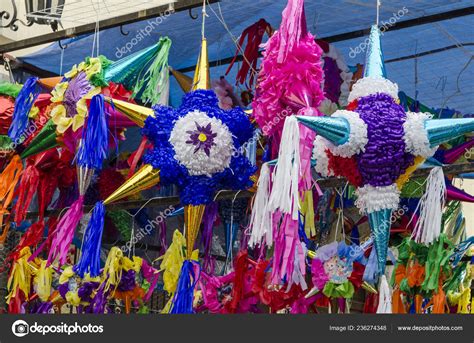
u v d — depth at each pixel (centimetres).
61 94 354
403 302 379
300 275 276
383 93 272
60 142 362
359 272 326
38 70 482
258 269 331
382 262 269
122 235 443
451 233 448
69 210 338
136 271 379
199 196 312
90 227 326
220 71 488
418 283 359
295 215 256
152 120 317
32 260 389
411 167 271
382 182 267
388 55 454
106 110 342
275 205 257
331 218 415
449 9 388
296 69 287
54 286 394
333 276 324
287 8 295
